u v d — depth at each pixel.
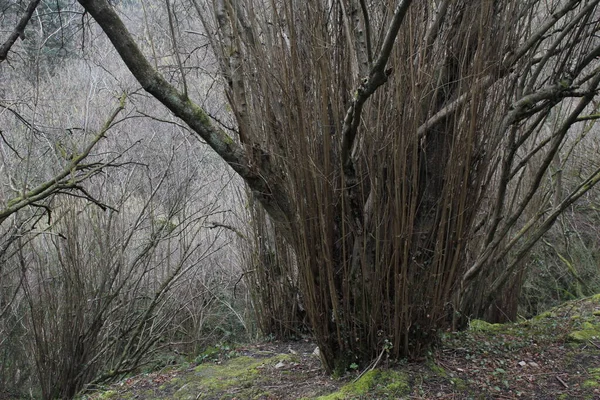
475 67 2.67
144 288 6.20
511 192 5.87
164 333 6.08
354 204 2.83
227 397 3.31
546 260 8.40
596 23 3.76
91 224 5.47
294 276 4.59
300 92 2.70
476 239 4.52
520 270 5.65
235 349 4.62
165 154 6.39
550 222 4.53
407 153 2.82
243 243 5.17
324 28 2.79
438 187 2.89
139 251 6.66
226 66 2.98
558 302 8.02
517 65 3.26
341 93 2.84
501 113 3.02
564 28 3.46
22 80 5.71
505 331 4.08
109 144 6.27
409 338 3.09
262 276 4.78
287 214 2.95
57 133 5.38
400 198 2.79
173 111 2.70
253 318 6.51
